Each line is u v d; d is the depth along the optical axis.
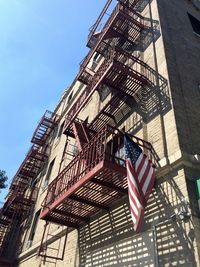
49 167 20.06
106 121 12.42
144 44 12.65
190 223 6.33
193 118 8.94
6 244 19.89
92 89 13.23
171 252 6.48
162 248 6.75
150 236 7.16
